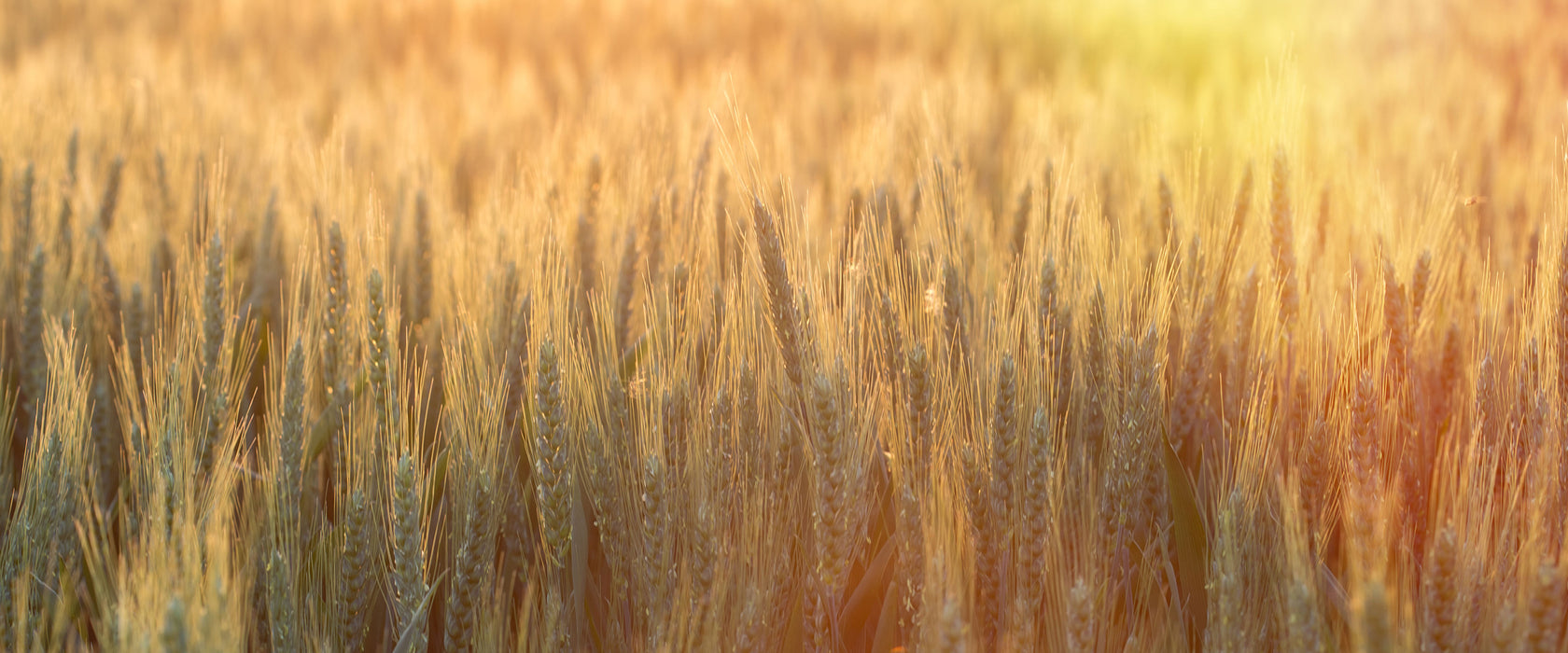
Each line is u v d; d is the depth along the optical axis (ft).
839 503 5.85
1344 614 5.85
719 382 6.08
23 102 8.77
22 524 5.90
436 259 6.93
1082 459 6.09
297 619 5.89
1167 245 6.28
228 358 6.20
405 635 5.80
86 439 6.10
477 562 5.91
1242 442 6.15
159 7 25.88
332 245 6.40
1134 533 6.16
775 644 5.97
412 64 18.06
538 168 7.26
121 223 7.33
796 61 20.76
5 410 6.24
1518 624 5.59
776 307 5.96
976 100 10.92
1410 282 6.31
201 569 5.69
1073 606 5.64
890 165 6.91
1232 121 10.75
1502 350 6.23
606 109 8.98
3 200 7.22
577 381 6.08
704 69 18.62
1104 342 6.15
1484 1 21.53
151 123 9.52
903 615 5.93
